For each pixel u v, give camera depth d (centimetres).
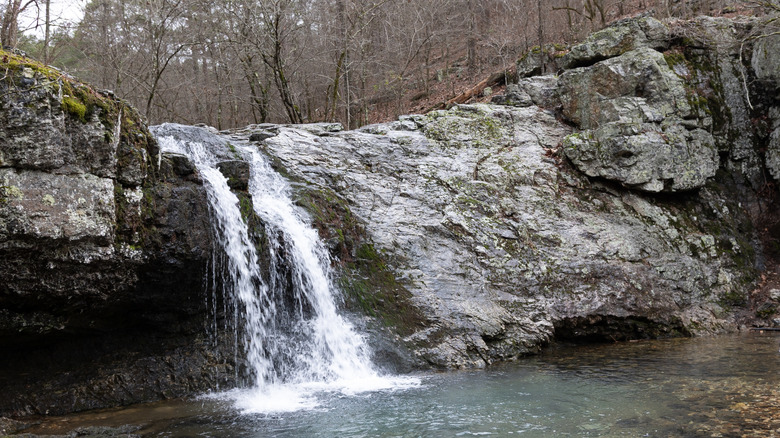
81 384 689
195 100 2409
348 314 948
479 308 1030
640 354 952
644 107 1355
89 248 604
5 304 582
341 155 1244
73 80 618
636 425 563
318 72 2225
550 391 720
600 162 1332
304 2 1966
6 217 534
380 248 1078
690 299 1198
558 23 2247
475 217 1207
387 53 2384
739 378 739
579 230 1241
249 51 1827
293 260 903
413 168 1283
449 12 2678
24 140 549
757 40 1425
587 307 1096
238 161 846
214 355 784
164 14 1728
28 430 591
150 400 716
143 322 731
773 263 1307
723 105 1415
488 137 1422
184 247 700
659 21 1458
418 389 759
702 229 1325
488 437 546
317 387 784
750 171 1397
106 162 616
